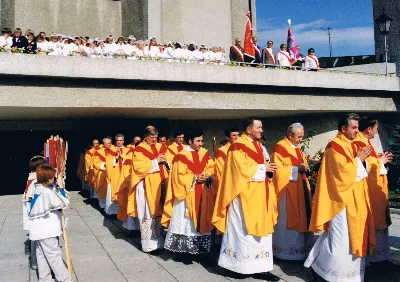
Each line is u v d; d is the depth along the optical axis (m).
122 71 10.07
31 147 16.92
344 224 4.54
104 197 10.44
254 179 5.05
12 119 14.41
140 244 7.02
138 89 10.56
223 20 17.92
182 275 5.34
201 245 5.78
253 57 13.66
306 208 5.66
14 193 15.05
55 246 4.93
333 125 14.38
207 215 5.74
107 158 9.81
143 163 6.43
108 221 9.24
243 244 5.02
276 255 5.83
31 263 6.07
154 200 6.37
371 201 5.25
